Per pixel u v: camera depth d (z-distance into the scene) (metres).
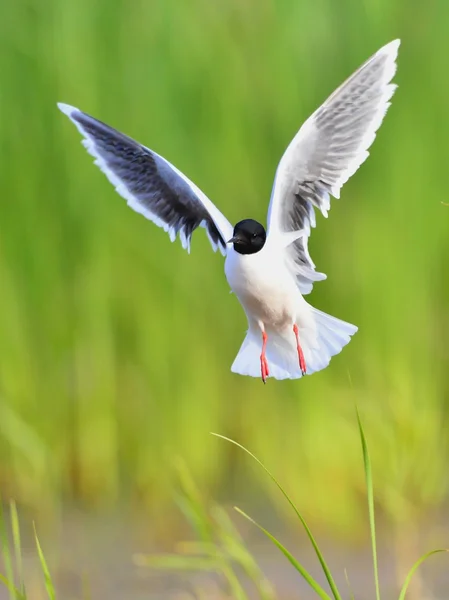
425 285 14.31
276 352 13.59
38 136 14.41
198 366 14.36
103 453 14.38
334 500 14.25
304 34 14.40
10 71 14.43
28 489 14.34
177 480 14.33
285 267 13.53
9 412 14.38
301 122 14.35
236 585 13.81
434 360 14.30
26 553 14.21
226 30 14.42
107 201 14.38
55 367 14.39
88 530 14.29
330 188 13.55
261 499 14.34
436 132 14.35
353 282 14.28
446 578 14.09
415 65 14.38
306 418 14.27
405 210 14.32
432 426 14.27
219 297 14.37
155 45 14.41
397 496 14.20
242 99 14.38
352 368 14.29
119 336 14.39
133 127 14.38
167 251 14.38
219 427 14.35
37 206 14.40
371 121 13.55
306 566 14.16
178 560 13.93
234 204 14.34
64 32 14.42
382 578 14.10
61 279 14.39
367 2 14.38
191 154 14.37
